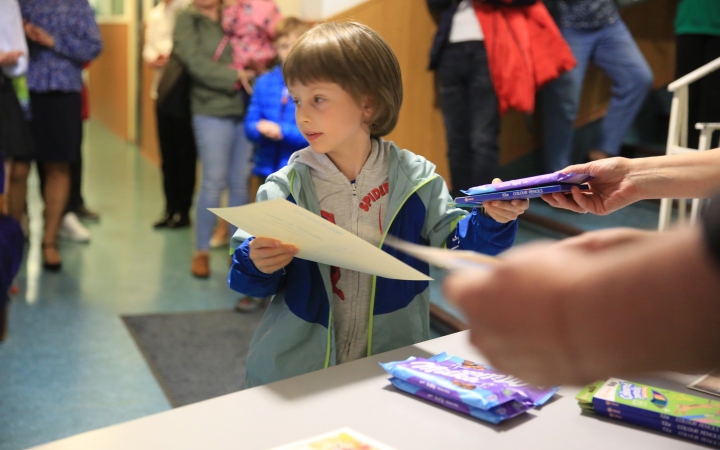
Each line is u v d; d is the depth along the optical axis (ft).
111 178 20.92
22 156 11.23
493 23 10.81
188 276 12.42
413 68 12.34
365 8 11.78
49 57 11.75
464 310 0.94
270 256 3.54
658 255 0.84
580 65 11.84
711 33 10.51
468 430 2.88
